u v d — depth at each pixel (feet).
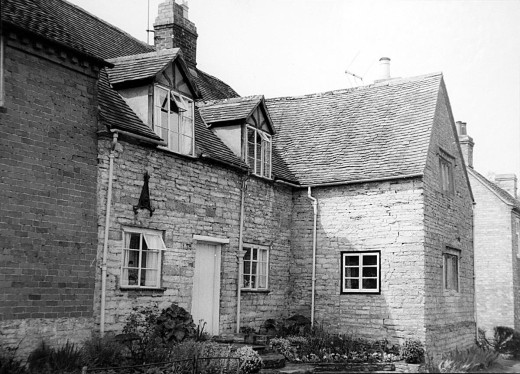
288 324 59.26
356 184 62.23
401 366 48.32
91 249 41.32
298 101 76.43
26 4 41.24
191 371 39.88
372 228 60.85
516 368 52.90
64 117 40.06
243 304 57.47
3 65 36.47
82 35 55.57
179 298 49.03
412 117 65.41
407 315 57.93
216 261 54.65
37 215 37.86
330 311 61.87
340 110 72.13
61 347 38.58
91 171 41.78
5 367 33.73
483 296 100.78
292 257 64.59
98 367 37.68
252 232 58.90
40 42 38.24
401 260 58.95
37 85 38.45
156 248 47.11
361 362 50.60
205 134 56.80
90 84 42.22
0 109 36.11
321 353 52.16
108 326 42.50
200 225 51.80
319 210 63.87
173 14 67.51
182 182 50.14
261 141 61.41
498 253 100.63
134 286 44.86
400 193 59.88
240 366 42.55
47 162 38.70
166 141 49.14
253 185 59.47
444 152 66.28
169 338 45.29
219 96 71.41
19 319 36.37
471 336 70.59
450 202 67.05
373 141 65.16
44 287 37.96
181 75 51.13
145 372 38.45
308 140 69.67
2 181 35.96
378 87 72.18
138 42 66.64
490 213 101.86
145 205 45.98
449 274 66.33
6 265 35.86
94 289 41.47
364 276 61.46
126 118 45.47
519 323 102.73
